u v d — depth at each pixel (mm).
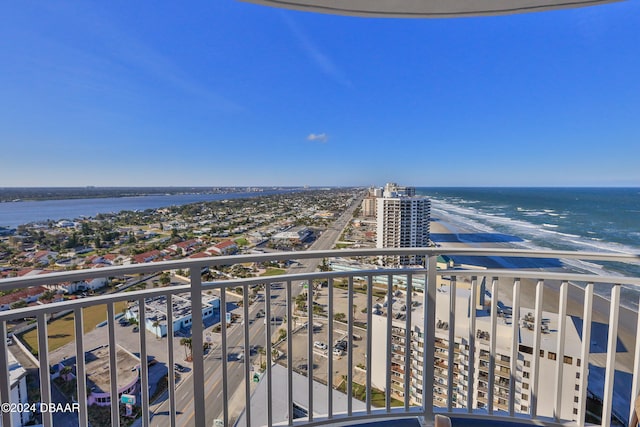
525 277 1487
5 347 1040
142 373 1209
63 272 1034
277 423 1441
